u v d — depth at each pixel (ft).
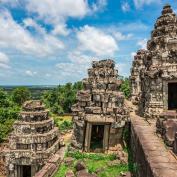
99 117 70.64
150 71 70.23
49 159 69.05
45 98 278.46
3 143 118.83
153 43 75.36
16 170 74.54
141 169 42.96
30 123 77.51
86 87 77.10
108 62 77.00
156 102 68.69
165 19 73.51
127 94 163.02
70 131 135.74
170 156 36.91
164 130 44.86
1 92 188.55
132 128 63.05
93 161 64.95
